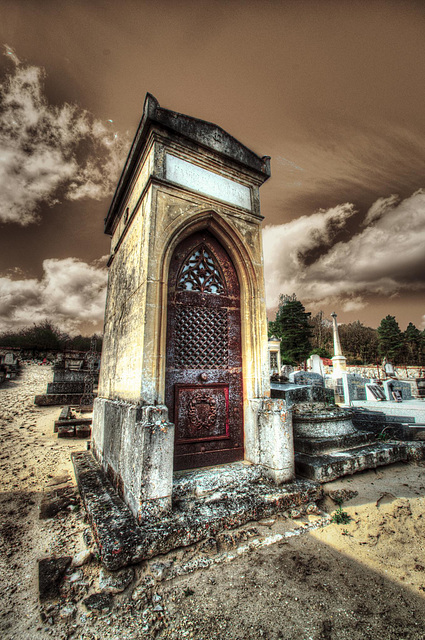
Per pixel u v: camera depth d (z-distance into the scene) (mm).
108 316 6031
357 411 7383
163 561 2482
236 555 2664
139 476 2775
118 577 2299
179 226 3949
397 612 2045
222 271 4562
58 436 7277
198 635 1875
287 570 2480
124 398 3936
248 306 4469
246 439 4074
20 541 2959
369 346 46812
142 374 3277
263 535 2943
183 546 2625
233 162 4809
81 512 3570
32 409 10203
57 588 2279
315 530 3082
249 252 4566
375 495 3709
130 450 3129
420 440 5844
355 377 12359
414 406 9406
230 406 4141
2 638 1856
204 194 4277
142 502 2711
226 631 1901
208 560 2564
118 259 5613
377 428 6270
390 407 8984
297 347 38812
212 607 2098
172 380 3779
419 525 3152
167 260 3760
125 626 1948
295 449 4645
